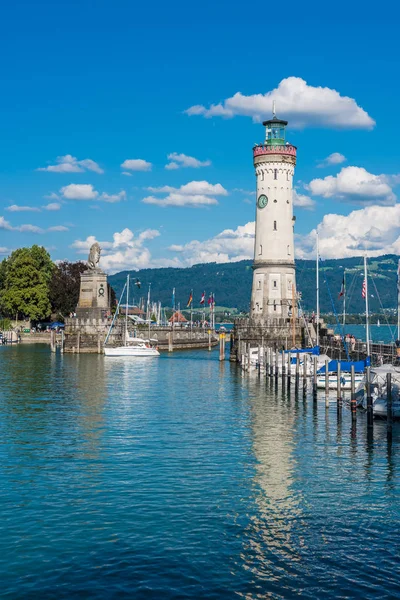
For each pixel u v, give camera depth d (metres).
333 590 25.41
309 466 42.75
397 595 25.02
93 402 69.25
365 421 59.03
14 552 28.45
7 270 198.62
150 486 37.62
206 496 36.03
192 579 26.20
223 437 51.22
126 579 26.16
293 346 113.62
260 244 124.56
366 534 30.80
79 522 31.88
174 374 102.19
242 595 25.00
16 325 194.00
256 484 38.41
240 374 102.81
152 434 51.97
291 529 31.34
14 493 36.09
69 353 144.62
